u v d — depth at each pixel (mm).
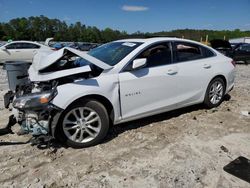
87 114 3551
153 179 2912
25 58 13156
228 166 3154
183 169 3092
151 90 4043
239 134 4062
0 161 3248
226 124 4461
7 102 3867
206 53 4980
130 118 3947
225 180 2898
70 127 3467
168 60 4320
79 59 4062
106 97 3605
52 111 3312
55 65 3637
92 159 3311
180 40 4555
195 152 3482
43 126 3301
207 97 4996
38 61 3805
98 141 3654
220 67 5066
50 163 3215
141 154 3432
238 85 7938
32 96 3221
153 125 4387
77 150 3531
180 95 4480
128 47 4145
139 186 2799
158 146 3648
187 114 4922
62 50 3582
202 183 2850
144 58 3875
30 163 3213
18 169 3088
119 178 2930
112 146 3650
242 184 2834
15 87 4031
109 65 3775
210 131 4156
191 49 4715
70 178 2928
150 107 4109
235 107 5410
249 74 10695
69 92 3340
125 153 3457
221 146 3639
